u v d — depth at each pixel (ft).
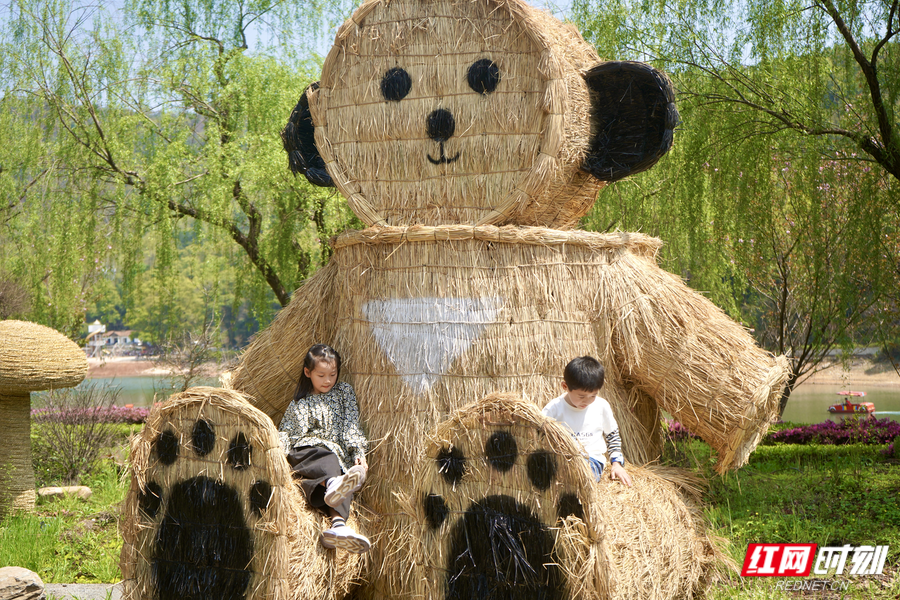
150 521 11.30
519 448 10.21
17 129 35.94
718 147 26.78
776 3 24.36
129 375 94.43
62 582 17.19
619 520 10.79
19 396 22.76
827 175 23.94
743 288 34.76
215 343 39.68
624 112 13.20
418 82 12.65
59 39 36.32
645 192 31.01
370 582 12.46
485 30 12.42
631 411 13.43
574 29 14.39
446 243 12.34
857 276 24.29
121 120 36.11
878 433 36.52
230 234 38.96
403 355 12.42
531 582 10.14
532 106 12.32
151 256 44.47
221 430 10.94
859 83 25.14
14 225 36.68
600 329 12.77
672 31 27.27
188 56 38.04
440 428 10.61
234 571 10.85
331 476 11.69
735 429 12.47
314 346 12.55
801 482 26.00
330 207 36.32
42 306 36.52
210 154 35.76
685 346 12.73
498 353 12.11
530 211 12.85
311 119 14.47
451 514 10.62
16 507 22.40
